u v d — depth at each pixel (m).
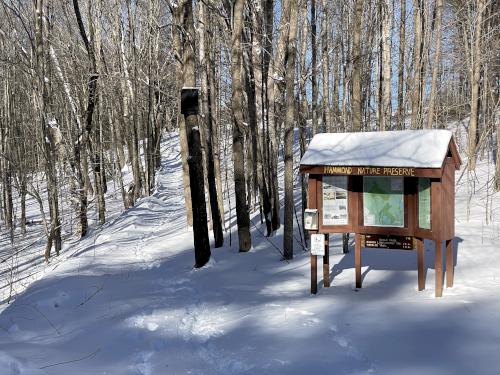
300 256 9.91
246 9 12.30
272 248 10.91
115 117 26.98
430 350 4.77
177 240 13.68
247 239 10.90
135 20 26.80
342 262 8.97
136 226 17.02
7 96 21.28
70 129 18.52
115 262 11.45
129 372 4.73
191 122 9.91
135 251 12.95
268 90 11.76
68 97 17.36
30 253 17.14
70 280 9.09
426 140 6.78
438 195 6.61
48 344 5.79
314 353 4.88
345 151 7.16
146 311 6.86
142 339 5.71
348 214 7.28
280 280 8.41
